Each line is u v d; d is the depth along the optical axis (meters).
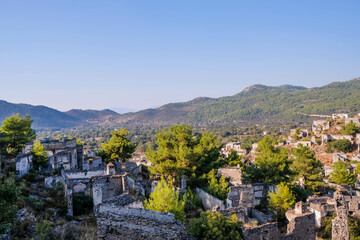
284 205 40.22
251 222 30.50
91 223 29.98
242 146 149.50
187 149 47.62
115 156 60.22
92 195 35.44
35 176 41.38
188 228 26.08
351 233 36.16
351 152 107.56
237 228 26.16
